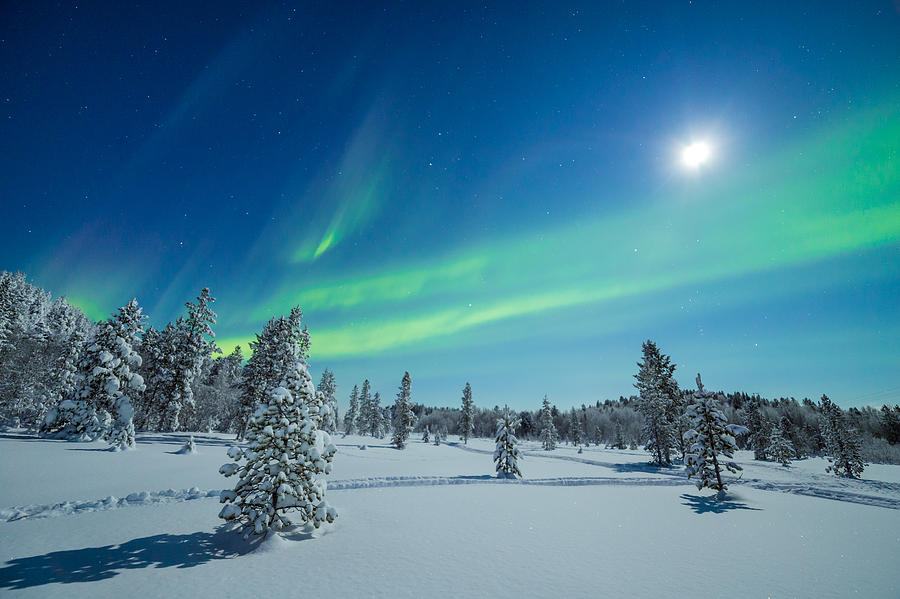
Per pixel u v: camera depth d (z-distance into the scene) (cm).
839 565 1093
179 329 4634
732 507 1972
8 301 4709
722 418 2377
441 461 3800
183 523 1224
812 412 10938
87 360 3225
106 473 1950
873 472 4278
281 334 4322
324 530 1205
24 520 1223
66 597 723
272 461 1134
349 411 10775
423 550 1065
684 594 841
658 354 4725
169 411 4434
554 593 814
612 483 2719
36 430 3859
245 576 847
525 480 2661
